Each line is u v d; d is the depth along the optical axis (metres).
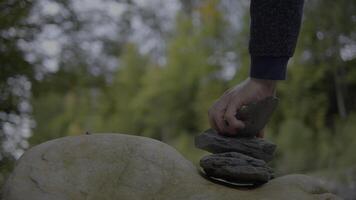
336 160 8.20
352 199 5.69
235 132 1.68
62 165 1.56
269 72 1.52
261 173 1.61
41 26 3.55
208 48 12.06
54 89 3.89
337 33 8.95
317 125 9.56
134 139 1.70
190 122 12.39
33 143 3.67
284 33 1.48
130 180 1.58
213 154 1.71
